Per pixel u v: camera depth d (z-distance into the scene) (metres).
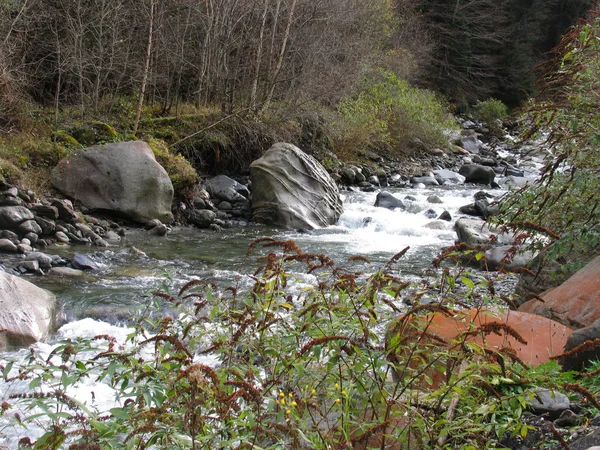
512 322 4.52
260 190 13.41
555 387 3.27
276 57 17.78
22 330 6.20
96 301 7.42
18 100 12.46
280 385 3.00
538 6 41.53
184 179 12.84
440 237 12.33
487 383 2.88
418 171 20.91
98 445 2.26
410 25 30.89
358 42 21.17
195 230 12.27
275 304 3.02
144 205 11.80
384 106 22.52
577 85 5.17
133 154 12.01
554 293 5.15
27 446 2.49
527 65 39.91
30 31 14.23
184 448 2.36
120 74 14.92
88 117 13.97
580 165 5.08
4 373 2.54
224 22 16.34
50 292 7.23
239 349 3.33
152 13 14.23
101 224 11.21
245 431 2.50
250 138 15.76
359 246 11.34
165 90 16.66
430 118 24.52
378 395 2.85
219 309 3.27
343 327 2.85
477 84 38.28
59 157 11.95
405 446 2.79
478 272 8.91
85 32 14.67
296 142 17.28
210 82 16.72
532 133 5.54
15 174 10.85
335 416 3.04
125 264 9.38
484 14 37.03
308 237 12.10
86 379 4.79
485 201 14.14
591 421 3.27
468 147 26.47
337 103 20.59
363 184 18.06
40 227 10.19
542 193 5.46
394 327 3.04
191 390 2.39
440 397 3.04
